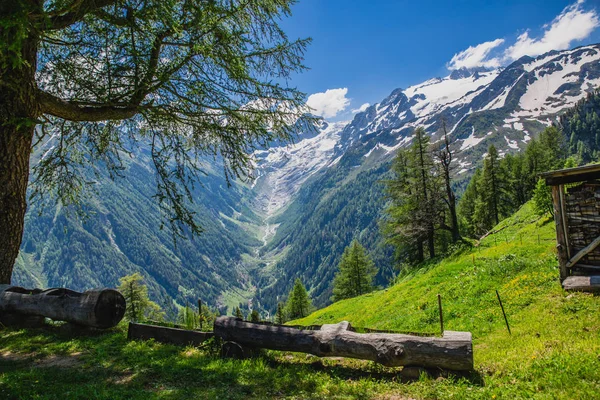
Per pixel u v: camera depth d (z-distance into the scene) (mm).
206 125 9820
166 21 7395
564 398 5480
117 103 9211
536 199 36844
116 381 6430
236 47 8875
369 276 64812
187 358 7738
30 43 8234
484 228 68250
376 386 6559
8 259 9781
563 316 10859
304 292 66375
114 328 10047
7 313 10336
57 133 11414
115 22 7598
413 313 17594
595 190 13875
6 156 9016
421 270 36156
